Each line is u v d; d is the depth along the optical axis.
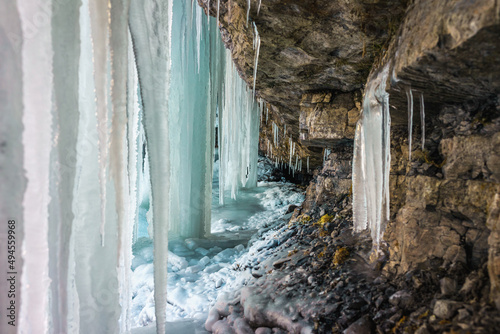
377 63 2.49
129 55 2.40
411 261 2.08
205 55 5.39
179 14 5.29
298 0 2.32
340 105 3.67
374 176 2.37
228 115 6.50
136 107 2.87
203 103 5.54
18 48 1.58
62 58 1.84
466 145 1.88
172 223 5.80
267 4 2.43
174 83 5.55
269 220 6.84
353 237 3.11
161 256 2.33
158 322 2.31
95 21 1.89
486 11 1.23
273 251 3.78
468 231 1.83
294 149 7.39
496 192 1.63
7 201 1.58
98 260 2.55
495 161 1.68
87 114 2.43
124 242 2.61
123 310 2.68
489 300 1.50
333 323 2.08
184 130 5.64
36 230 1.66
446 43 1.44
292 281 2.76
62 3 1.82
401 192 2.41
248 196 9.09
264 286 2.86
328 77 3.40
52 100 1.83
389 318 1.84
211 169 5.90
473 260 1.77
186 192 5.67
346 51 2.80
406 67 1.70
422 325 1.59
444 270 1.86
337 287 2.38
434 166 2.13
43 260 1.69
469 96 1.86
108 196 2.56
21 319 1.66
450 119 2.06
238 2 2.53
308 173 9.87
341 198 4.11
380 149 2.24
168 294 3.69
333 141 3.90
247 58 3.31
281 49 3.01
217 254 4.94
